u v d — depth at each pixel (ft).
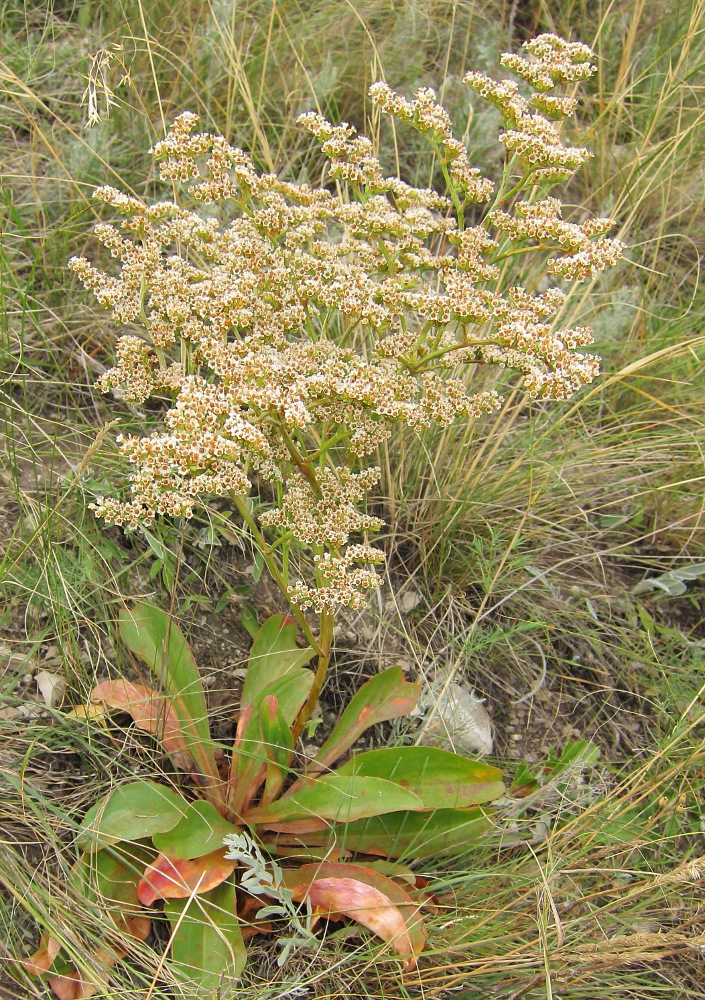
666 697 2.20
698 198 2.83
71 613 1.84
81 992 1.54
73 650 1.82
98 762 1.74
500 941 1.73
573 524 2.42
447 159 1.74
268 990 1.57
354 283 1.64
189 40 2.61
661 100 2.57
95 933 1.57
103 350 2.30
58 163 2.39
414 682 1.94
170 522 2.08
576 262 1.63
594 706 2.19
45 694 1.79
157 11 2.65
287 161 2.68
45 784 1.72
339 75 2.78
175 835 1.61
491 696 2.15
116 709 1.79
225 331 1.64
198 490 1.48
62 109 2.64
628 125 3.01
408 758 1.75
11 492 2.00
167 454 1.42
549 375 1.58
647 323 2.69
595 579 2.37
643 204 2.85
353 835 1.78
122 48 2.31
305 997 1.64
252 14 2.76
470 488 2.23
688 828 1.97
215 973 1.55
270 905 1.67
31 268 2.35
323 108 2.78
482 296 1.69
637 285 2.78
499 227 1.73
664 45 3.04
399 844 1.77
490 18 3.13
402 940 1.57
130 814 1.61
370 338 2.33
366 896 1.60
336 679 2.05
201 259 2.17
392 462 2.28
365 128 2.79
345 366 1.54
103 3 2.75
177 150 1.68
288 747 1.72
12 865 1.56
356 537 2.22
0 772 1.62
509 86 1.76
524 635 2.22
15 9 2.64
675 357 2.50
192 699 1.82
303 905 1.67
